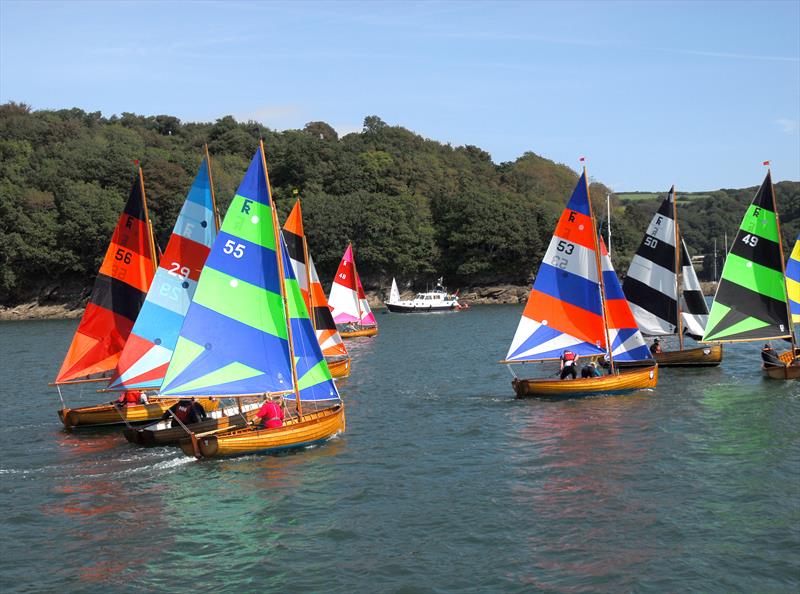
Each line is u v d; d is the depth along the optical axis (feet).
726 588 59.21
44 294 490.49
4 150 594.24
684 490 81.20
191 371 100.12
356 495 82.48
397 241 552.41
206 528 74.08
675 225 170.91
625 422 113.60
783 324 151.02
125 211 124.67
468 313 439.63
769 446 97.55
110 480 90.43
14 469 96.94
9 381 181.16
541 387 134.72
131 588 61.93
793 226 579.89
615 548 66.80
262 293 102.83
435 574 62.85
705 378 153.48
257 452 99.14
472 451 99.81
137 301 126.82
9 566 66.54
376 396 146.00
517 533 70.69
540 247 558.97
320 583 61.87
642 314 175.63
